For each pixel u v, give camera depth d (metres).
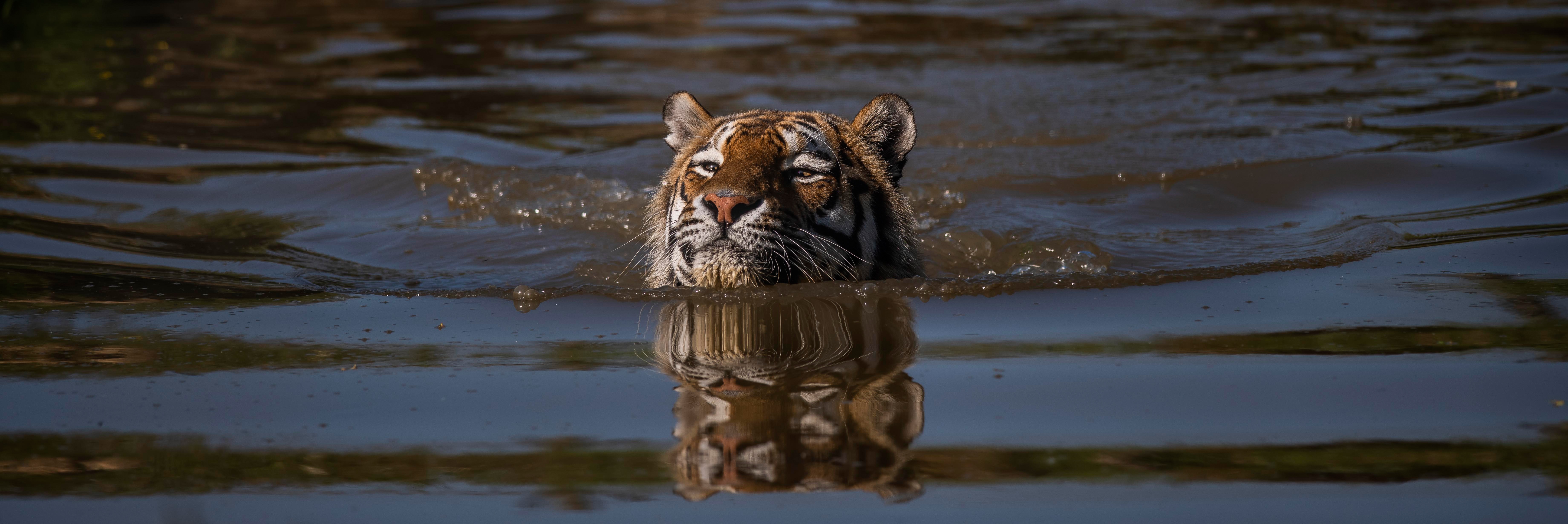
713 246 10.55
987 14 34.72
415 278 12.10
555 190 16.44
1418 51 25.98
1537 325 8.91
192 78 24.06
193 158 17.62
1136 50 27.48
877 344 8.98
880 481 6.33
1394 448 6.62
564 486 6.33
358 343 9.20
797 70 25.33
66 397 7.81
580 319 9.97
